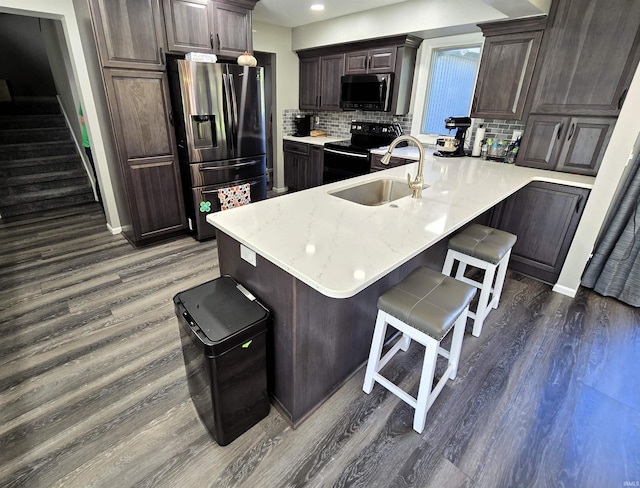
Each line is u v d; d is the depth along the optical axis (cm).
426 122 407
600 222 242
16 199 409
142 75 290
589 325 230
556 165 279
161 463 138
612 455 146
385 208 182
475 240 207
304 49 459
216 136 327
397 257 125
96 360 190
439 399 171
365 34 379
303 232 147
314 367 154
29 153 464
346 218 165
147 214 327
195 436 149
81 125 402
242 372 137
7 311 231
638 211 245
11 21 534
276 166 528
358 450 145
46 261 302
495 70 300
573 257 259
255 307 144
